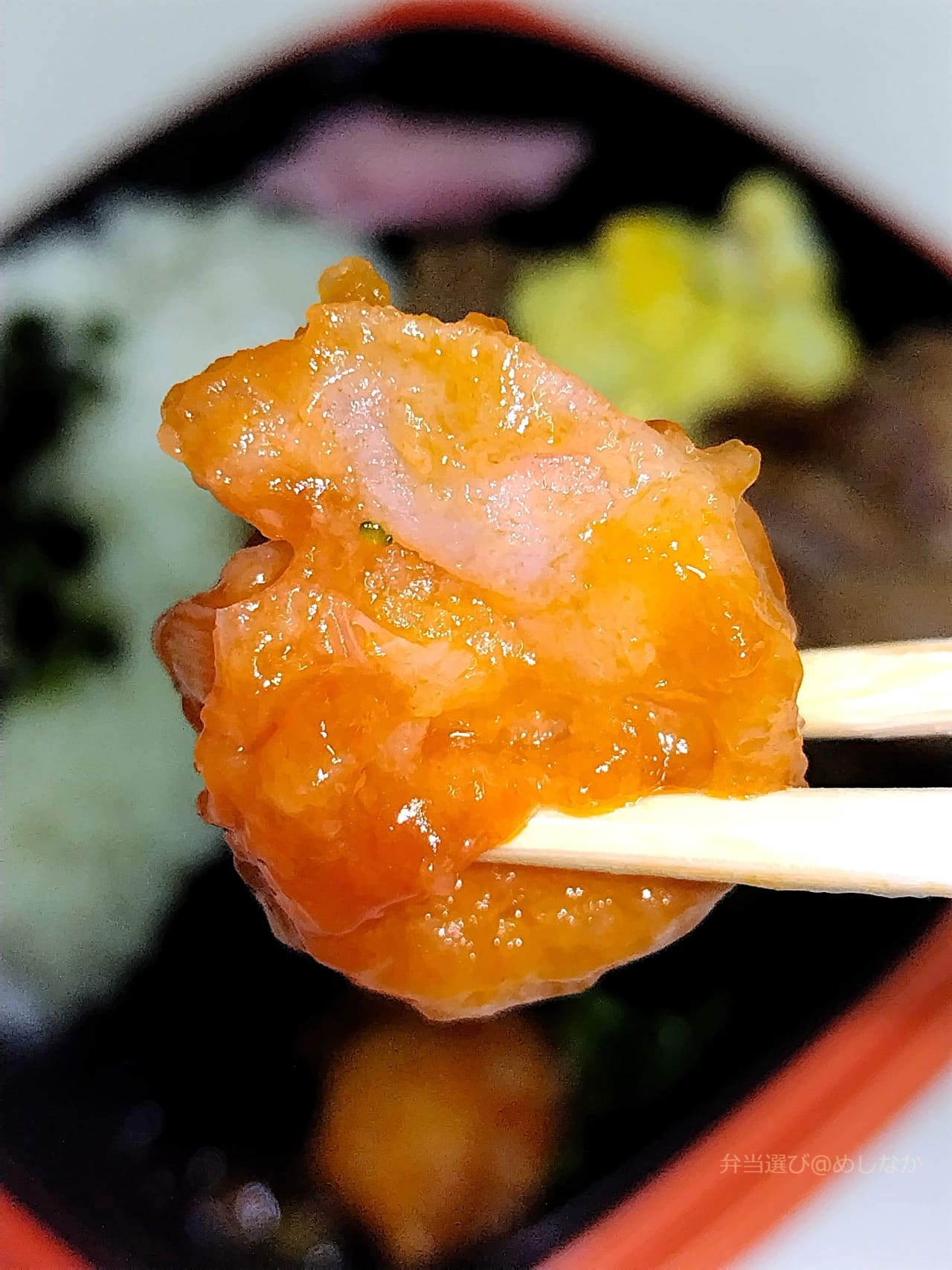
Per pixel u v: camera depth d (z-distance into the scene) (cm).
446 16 11
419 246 11
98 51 11
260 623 6
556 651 6
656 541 6
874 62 11
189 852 10
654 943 6
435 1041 9
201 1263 8
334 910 6
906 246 10
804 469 10
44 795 10
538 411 6
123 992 9
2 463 10
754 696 6
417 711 6
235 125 11
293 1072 9
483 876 6
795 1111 8
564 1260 8
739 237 10
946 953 8
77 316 10
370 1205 9
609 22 11
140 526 10
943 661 6
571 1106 9
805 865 6
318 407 6
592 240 11
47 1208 8
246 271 11
